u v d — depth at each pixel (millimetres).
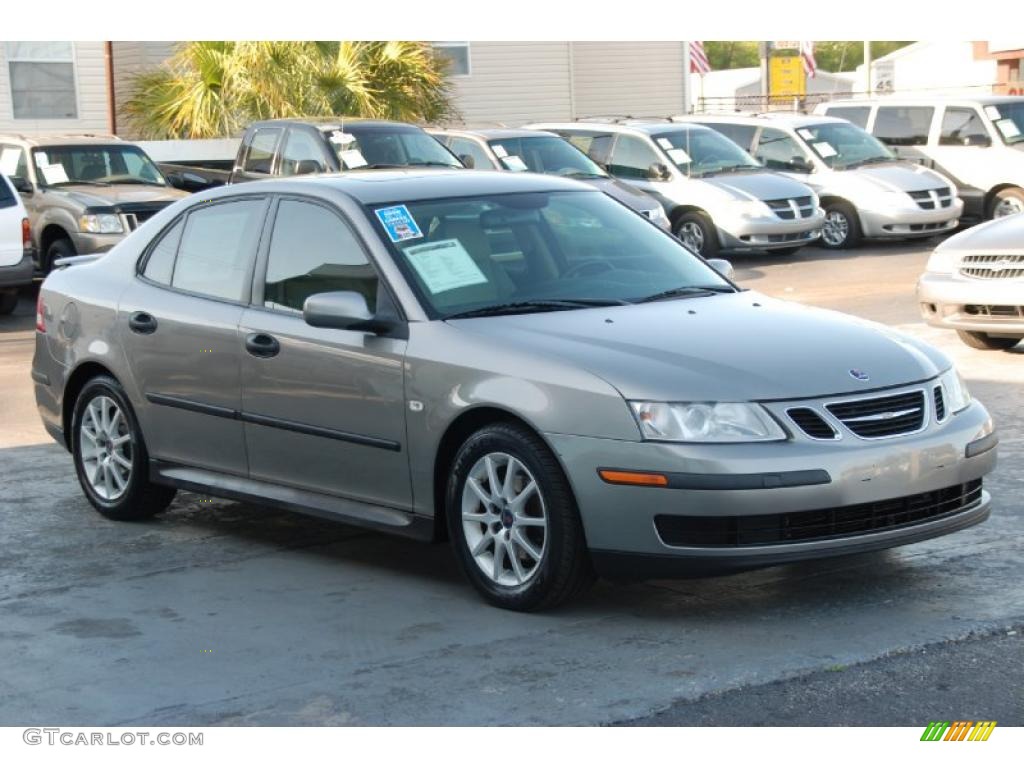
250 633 5656
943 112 22750
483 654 5301
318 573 6473
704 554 5285
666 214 20422
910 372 5707
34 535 7242
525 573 5738
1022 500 7258
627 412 5348
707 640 5359
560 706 4777
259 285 6699
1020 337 11891
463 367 5773
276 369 6484
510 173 7156
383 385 6055
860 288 16906
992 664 5016
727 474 5234
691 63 33625
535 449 5555
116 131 24922
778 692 4824
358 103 22703
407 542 6973
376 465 6156
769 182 20281
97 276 7574
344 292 6035
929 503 5660
